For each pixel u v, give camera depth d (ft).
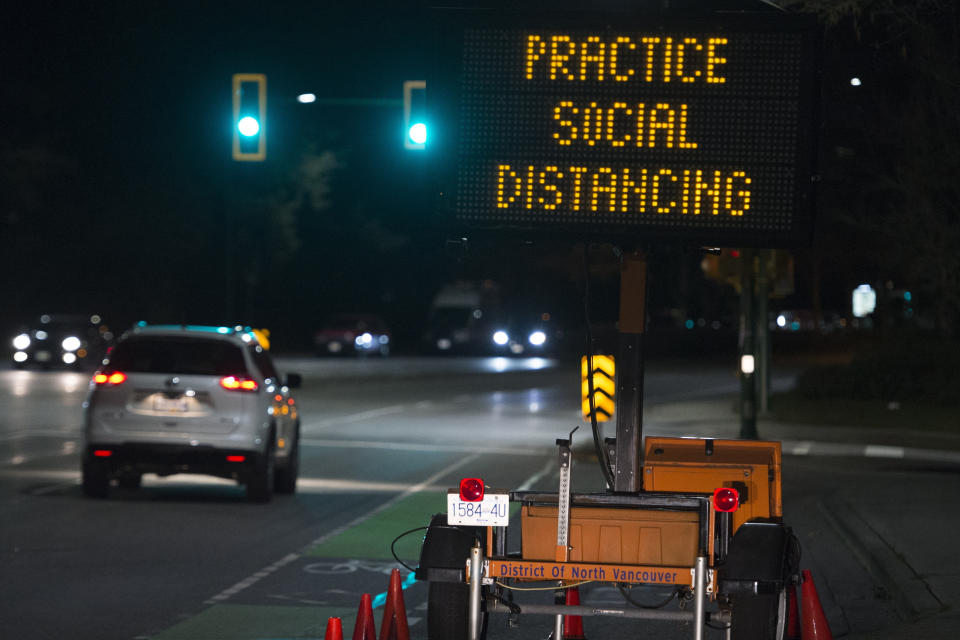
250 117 280.72
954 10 176.96
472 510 82.33
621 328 86.48
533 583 115.24
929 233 248.11
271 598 117.80
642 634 107.04
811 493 206.69
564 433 301.22
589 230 83.41
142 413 178.40
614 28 82.84
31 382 451.94
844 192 256.32
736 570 80.33
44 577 126.52
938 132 224.94
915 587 116.98
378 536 153.28
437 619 85.20
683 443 96.73
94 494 182.50
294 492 194.49
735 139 82.53
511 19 83.41
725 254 279.49
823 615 92.79
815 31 81.66
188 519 165.07
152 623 107.04
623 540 84.38
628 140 83.10
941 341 398.83
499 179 84.07
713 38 82.53
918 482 211.82
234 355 181.16
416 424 322.14
